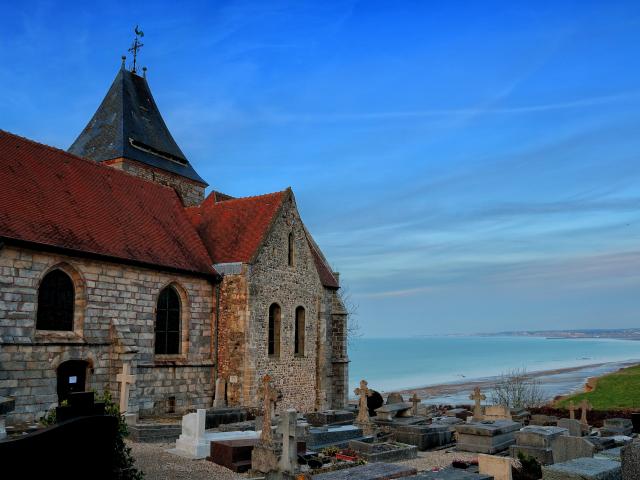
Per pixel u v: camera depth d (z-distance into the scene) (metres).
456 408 37.31
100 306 20.48
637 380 50.62
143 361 22.00
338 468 15.33
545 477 11.46
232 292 25.36
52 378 18.39
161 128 36.25
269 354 26.28
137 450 16.03
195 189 36.84
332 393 30.95
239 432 17.53
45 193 20.97
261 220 27.45
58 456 8.33
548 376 83.06
